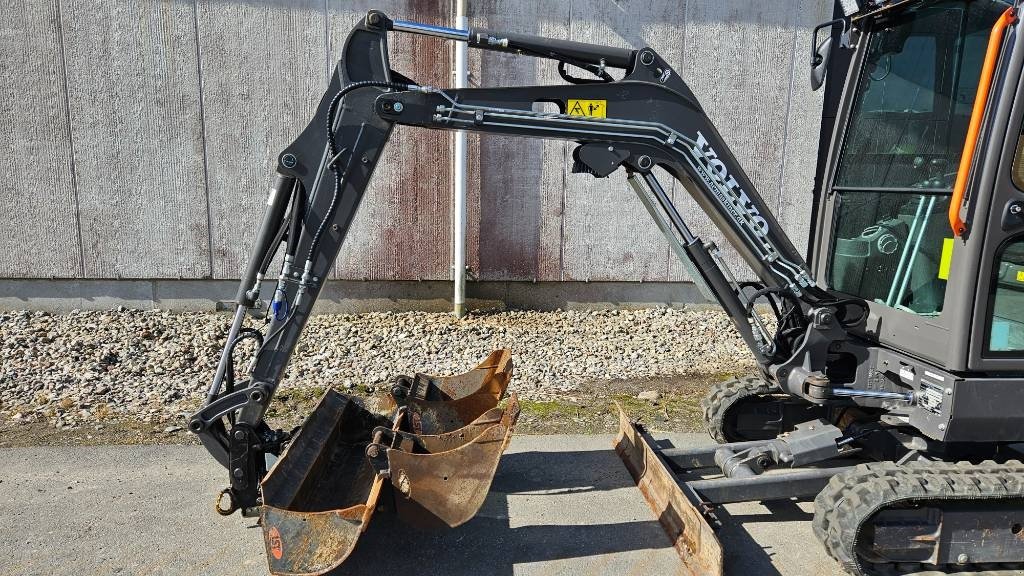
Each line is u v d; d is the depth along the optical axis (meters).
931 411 3.06
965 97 3.04
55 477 3.84
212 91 6.52
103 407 4.79
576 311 7.32
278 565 2.65
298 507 3.02
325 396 3.61
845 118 3.78
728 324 7.12
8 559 3.07
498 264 7.12
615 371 5.88
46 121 6.41
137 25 6.35
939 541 2.91
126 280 6.77
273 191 3.14
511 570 3.07
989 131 2.79
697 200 3.55
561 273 7.21
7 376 5.19
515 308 7.28
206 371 5.50
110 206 6.61
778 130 7.22
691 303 7.45
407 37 6.56
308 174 3.10
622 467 4.11
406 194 6.82
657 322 7.11
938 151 3.17
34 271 6.63
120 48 6.36
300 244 3.10
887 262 3.48
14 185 6.48
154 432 4.45
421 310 7.13
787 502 3.80
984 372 3.02
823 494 2.96
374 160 3.12
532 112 3.19
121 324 6.41
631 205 7.15
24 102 6.36
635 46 6.89
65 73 6.36
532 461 4.19
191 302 6.87
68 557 3.10
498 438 3.05
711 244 3.43
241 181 6.70
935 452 3.36
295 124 6.66
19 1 6.20
